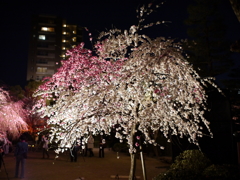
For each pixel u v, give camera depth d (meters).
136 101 5.06
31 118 22.23
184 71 4.65
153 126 5.53
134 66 4.93
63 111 4.79
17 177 7.97
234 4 3.86
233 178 5.11
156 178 5.48
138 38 5.41
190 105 5.35
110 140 22.28
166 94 4.54
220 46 17.31
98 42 5.79
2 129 12.38
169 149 14.60
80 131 4.78
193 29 17.86
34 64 54.91
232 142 8.90
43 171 9.24
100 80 5.12
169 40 4.73
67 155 15.12
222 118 9.06
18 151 7.93
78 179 7.48
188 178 5.17
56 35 56.41
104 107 4.88
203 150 8.95
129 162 12.21
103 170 9.66
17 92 25.20
